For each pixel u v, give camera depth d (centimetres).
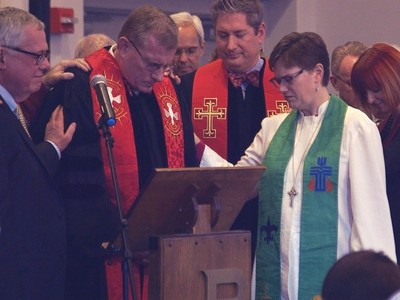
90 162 521
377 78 556
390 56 560
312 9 997
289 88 521
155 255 455
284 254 515
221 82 634
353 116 515
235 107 628
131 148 539
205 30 1041
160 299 451
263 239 527
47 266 486
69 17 866
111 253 476
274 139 537
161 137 556
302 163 518
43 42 504
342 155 510
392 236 499
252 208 591
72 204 516
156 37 524
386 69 556
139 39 526
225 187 475
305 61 515
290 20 997
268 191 527
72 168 518
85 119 527
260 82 627
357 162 504
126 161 537
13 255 471
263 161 535
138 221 464
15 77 499
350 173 505
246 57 615
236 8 607
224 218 491
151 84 542
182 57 715
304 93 519
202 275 460
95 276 516
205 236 461
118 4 982
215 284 458
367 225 494
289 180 521
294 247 512
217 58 680
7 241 470
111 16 990
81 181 518
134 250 479
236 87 630
